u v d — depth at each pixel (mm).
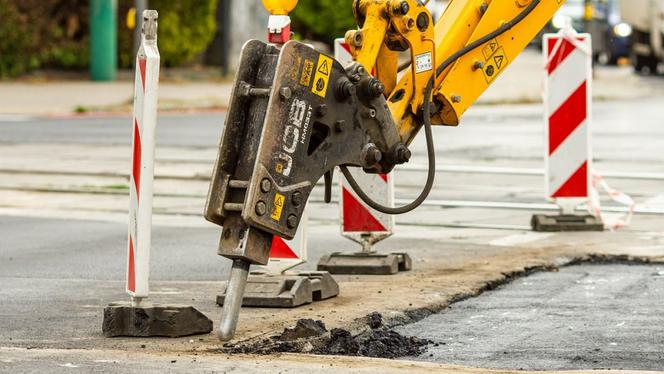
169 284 15648
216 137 36281
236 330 12266
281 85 10945
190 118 43531
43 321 13211
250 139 11125
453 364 11281
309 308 13570
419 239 19438
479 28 13328
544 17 13797
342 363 10852
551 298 14641
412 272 16172
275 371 10492
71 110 45750
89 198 25062
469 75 13336
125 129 39062
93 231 20906
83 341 12023
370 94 11555
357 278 15750
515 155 31359
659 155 30953
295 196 11125
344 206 16250
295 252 14219
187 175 27656
